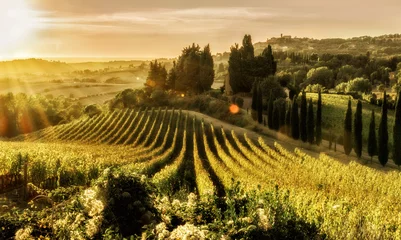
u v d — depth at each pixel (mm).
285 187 22250
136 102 99625
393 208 21062
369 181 30047
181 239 7785
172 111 78812
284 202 10195
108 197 10305
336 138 59781
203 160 43250
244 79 93688
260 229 8445
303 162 37875
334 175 31094
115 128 66875
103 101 164750
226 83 104500
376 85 132625
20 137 73688
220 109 78875
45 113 105250
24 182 18375
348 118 49031
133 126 69312
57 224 9336
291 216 9594
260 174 30172
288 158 42812
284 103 64312
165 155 43031
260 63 94562
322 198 20734
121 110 86188
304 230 9328
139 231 9945
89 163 24047
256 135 61031
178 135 62062
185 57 109875
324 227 12000
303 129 55062
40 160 22266
